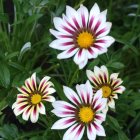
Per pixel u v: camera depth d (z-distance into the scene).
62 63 0.59
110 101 0.49
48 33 0.61
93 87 0.50
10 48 0.60
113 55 0.59
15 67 0.55
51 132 0.54
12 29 0.68
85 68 0.60
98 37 0.47
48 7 0.61
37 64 0.66
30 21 0.57
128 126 0.59
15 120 0.62
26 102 0.49
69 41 0.48
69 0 0.68
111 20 0.71
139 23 0.67
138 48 0.67
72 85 0.57
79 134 0.46
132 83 0.64
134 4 0.76
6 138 0.54
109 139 0.54
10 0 0.71
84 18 0.48
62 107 0.47
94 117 0.46
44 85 0.49
